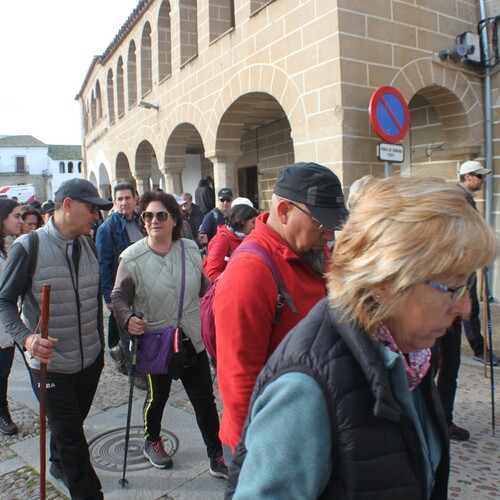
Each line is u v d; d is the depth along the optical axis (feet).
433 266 3.06
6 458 10.93
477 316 15.74
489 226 3.25
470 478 9.55
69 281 8.70
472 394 13.48
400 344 3.59
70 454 8.26
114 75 52.54
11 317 7.98
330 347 3.30
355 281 3.25
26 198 106.52
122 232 14.89
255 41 23.30
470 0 22.84
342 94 18.40
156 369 9.29
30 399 14.43
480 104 23.47
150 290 9.73
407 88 20.40
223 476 9.72
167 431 11.85
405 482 3.22
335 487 3.18
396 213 3.20
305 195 5.79
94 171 71.00
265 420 3.22
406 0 20.26
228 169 28.35
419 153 25.59
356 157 18.84
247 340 5.41
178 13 32.12
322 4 18.95
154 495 9.25
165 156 36.42
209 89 28.32
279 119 34.45
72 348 8.60
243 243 6.15
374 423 3.14
